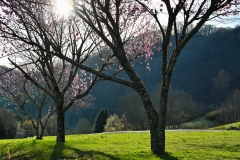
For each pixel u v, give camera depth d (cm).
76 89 2336
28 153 1720
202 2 1187
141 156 1238
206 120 7069
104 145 1670
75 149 1586
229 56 9712
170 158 1164
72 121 9025
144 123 6150
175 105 6069
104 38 1227
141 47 1780
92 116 8712
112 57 1800
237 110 6525
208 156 1207
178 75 9569
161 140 1268
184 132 2341
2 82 2752
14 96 2658
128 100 6388
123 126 6500
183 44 1242
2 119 5916
